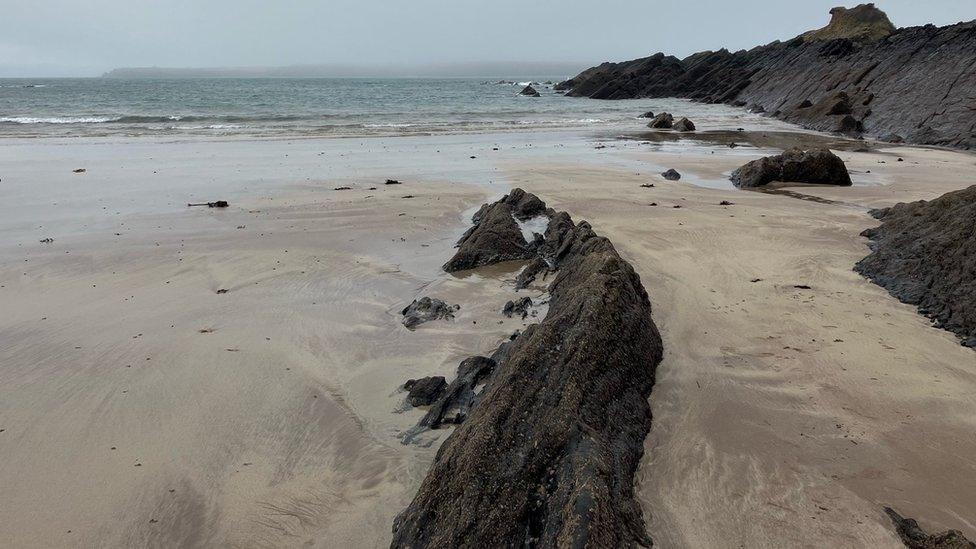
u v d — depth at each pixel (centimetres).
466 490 513
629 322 777
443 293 1123
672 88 8156
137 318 998
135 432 693
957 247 1034
